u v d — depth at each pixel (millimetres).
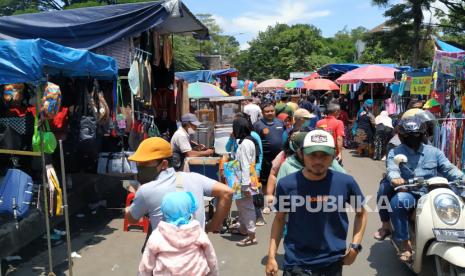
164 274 2852
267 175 7410
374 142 14180
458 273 3850
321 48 73250
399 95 14562
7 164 6312
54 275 5070
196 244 2920
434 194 4242
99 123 7422
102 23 8320
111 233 6898
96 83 7391
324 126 7488
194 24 10836
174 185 3320
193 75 20531
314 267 3143
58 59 5406
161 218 3264
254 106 11531
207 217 6895
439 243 4035
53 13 8430
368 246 6176
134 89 8320
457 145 8211
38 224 6621
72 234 6844
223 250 6113
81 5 35969
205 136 10578
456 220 4055
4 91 5988
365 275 5184
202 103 16828
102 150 7867
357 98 18766
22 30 8336
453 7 31984
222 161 6879
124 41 8492
